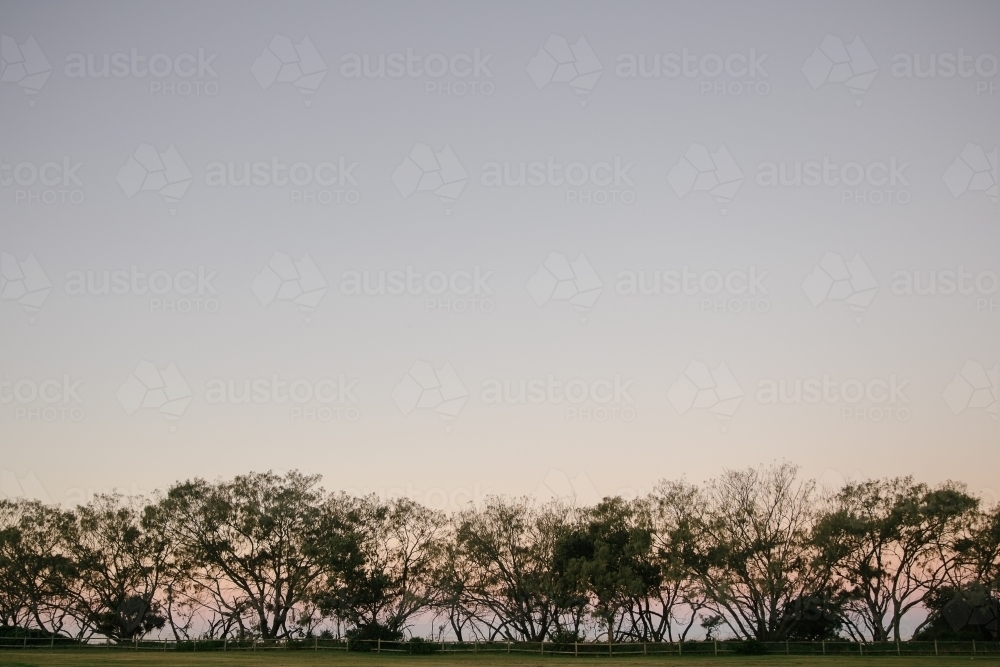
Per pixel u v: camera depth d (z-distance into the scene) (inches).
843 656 2361.0
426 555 3029.0
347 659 2161.7
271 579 2928.2
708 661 2175.2
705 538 2886.3
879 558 2802.7
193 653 2368.4
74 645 2628.0
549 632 2908.5
